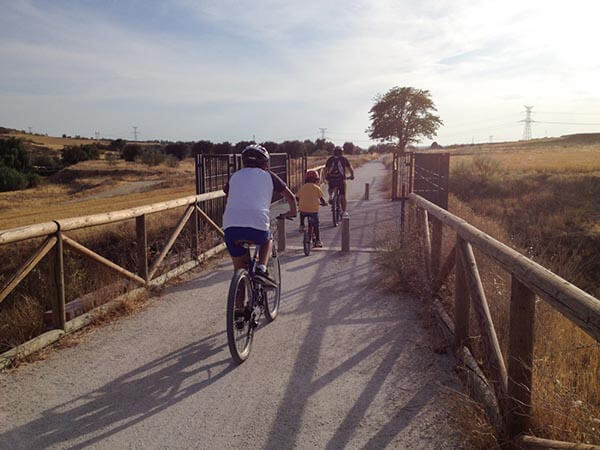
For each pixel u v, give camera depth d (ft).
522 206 67.46
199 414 11.74
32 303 18.40
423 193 41.73
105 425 11.30
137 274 21.75
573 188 73.72
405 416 11.40
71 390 12.99
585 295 7.45
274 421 11.35
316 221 30.68
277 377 13.62
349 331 16.99
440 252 19.21
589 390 11.84
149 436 10.84
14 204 139.13
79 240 38.86
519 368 9.53
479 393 11.35
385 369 13.89
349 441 10.49
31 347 15.07
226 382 13.39
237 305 14.84
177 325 17.94
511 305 9.78
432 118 204.23
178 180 172.76
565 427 9.58
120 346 15.98
